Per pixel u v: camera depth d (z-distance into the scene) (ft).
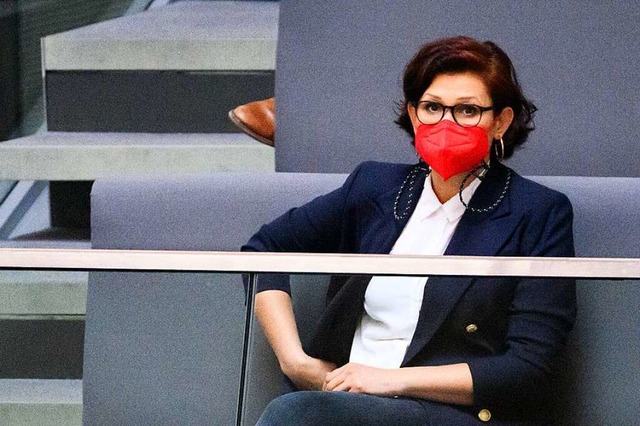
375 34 29.96
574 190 28.68
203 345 25.34
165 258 25.39
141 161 32.04
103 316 25.38
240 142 32.24
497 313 25.38
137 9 35.45
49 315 25.38
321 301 25.34
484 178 27.99
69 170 32.09
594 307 25.38
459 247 27.89
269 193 28.86
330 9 29.99
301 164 30.04
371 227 28.07
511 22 29.89
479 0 29.91
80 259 25.41
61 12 33.30
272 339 25.31
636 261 25.43
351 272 25.36
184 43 32.96
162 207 28.91
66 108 33.17
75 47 32.99
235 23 34.50
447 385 25.34
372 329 25.35
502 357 25.34
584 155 29.86
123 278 25.39
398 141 29.91
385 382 25.31
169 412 25.32
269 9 38.11
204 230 28.89
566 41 29.89
